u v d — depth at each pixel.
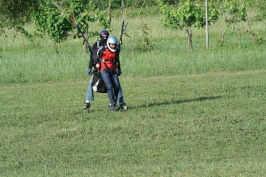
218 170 25.81
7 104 44.66
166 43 86.00
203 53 65.50
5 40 92.00
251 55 62.84
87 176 26.03
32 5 71.25
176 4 106.12
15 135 34.00
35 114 39.78
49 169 28.17
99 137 33.22
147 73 58.62
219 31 92.56
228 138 32.34
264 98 42.62
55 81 57.78
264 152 29.89
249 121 35.47
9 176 26.97
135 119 36.78
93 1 97.88
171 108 39.47
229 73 58.09
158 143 31.83
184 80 53.94
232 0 77.25
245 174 24.98
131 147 31.34
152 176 25.50
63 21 71.44
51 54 70.31
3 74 58.88
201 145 31.30
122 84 52.72
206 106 40.06
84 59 62.44
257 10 85.69
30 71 59.47
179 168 26.64
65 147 31.67
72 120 37.50
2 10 70.50
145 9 112.25
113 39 38.19
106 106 41.59
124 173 26.23
